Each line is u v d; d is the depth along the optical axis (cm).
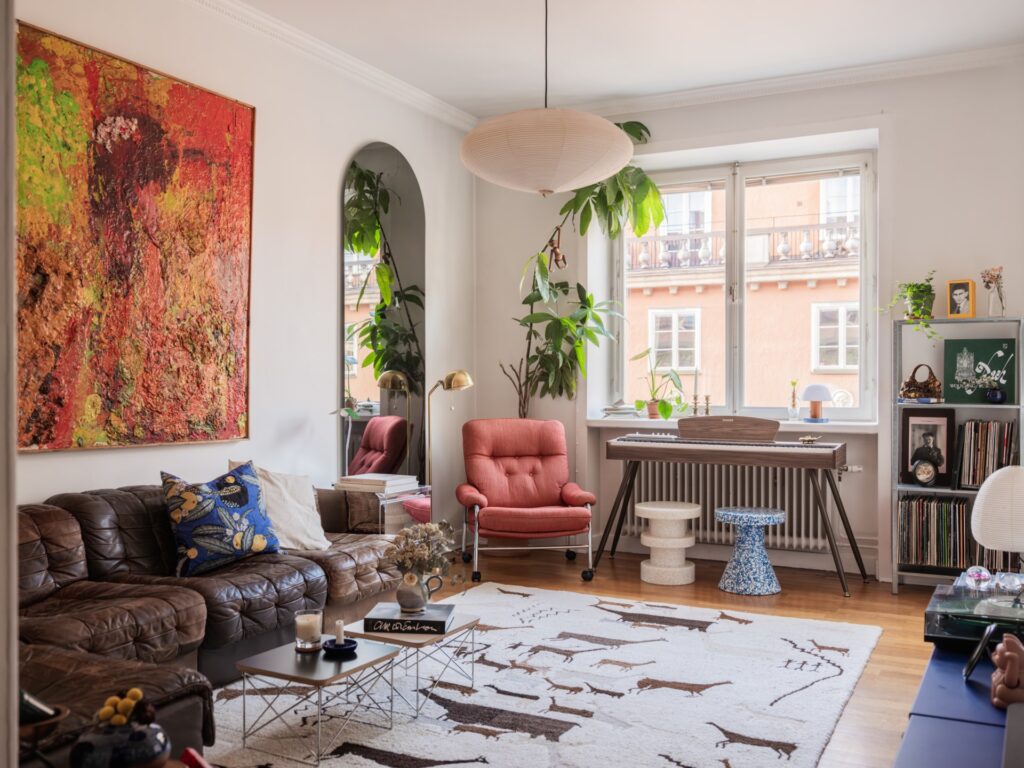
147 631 282
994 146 496
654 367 632
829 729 290
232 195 430
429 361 586
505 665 357
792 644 388
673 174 622
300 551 384
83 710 200
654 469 606
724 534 581
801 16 449
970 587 314
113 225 370
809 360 588
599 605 460
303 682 260
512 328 632
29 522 309
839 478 557
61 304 349
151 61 391
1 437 121
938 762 196
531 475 568
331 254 500
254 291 447
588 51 497
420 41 482
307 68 482
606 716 302
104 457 371
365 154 527
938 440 493
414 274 572
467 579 527
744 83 550
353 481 474
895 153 518
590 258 614
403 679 339
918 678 345
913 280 514
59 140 348
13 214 122
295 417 473
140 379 383
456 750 273
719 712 305
